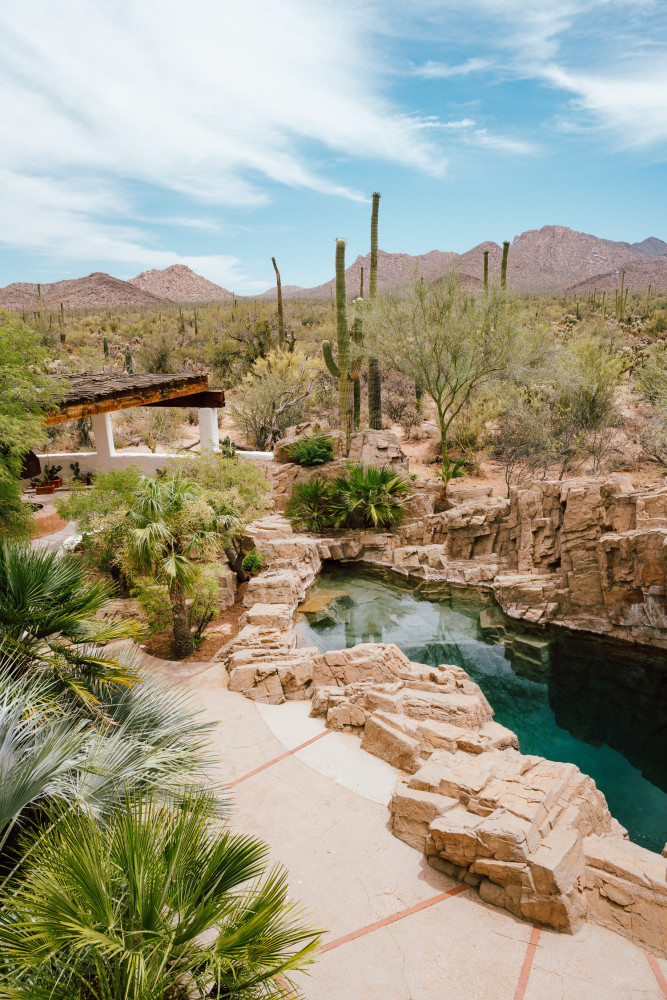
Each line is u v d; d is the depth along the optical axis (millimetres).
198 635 11227
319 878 5461
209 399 20484
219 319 43656
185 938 3021
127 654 6484
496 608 14766
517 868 4926
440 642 12977
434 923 4930
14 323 9172
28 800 3682
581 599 13688
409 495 19656
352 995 4301
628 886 4895
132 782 4387
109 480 11969
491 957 4594
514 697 10805
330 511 19719
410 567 17109
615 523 13336
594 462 22094
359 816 6355
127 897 3262
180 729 5492
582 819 5691
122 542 10273
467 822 5406
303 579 15719
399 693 8375
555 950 4648
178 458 14586
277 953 3268
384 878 5457
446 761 6547
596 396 22016
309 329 50562
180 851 3385
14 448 8398
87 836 3332
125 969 2996
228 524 12789
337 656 9344
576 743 9336
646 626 12703
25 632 5332
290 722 8328
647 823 7402
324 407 33250
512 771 6113
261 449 28859
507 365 19672
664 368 21188
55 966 3186
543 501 15297
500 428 25688
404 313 19281
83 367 33969
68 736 4180
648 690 10992
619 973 4438
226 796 6637
